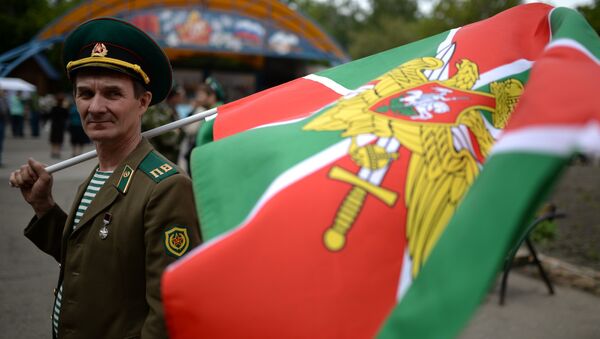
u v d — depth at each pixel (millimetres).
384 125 1241
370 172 1151
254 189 1239
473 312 845
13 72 37812
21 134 20266
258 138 1342
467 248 876
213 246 1100
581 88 866
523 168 859
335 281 1056
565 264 5465
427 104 1288
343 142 1221
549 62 972
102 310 1537
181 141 5184
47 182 1762
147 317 1471
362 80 1598
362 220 1098
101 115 1572
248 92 29031
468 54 1437
